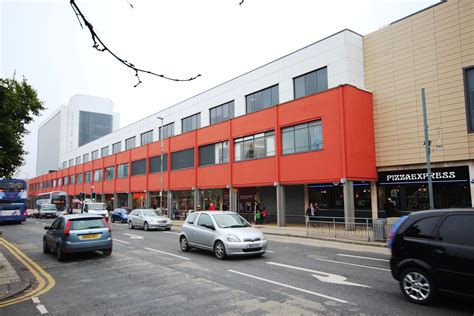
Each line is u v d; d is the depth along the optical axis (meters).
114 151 52.50
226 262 10.16
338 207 22.36
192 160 32.12
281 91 25.12
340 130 19.28
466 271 5.24
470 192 16.72
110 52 4.21
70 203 65.38
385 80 20.55
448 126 17.64
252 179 25.05
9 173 14.75
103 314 5.66
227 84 30.41
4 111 11.66
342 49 21.20
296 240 16.36
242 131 26.38
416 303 5.85
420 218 6.10
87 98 111.50
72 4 3.57
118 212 32.72
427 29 18.80
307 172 21.08
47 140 120.75
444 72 17.97
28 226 28.14
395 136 19.83
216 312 5.61
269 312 5.55
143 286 7.46
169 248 13.51
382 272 8.59
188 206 34.72
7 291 7.09
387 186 20.45
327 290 6.84
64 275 8.83
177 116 37.62
